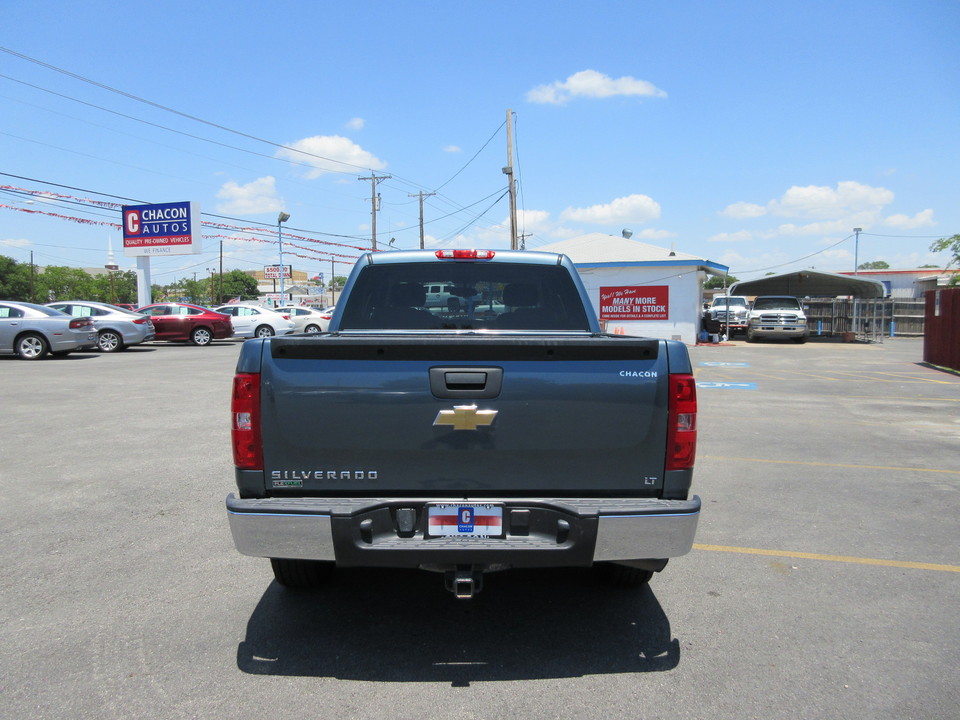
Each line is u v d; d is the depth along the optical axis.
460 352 3.11
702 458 7.50
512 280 4.96
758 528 5.27
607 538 3.06
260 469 3.17
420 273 4.93
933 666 3.30
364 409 3.12
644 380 3.16
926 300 18.33
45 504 5.68
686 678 3.20
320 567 3.96
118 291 91.31
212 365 16.52
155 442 7.94
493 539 3.10
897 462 7.34
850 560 4.64
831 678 3.19
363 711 2.92
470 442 3.14
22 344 17.78
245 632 3.62
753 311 27.78
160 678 3.17
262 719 2.86
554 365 3.14
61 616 3.77
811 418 10.02
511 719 2.87
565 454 3.17
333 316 4.82
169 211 29.89
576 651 3.45
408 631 3.65
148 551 4.71
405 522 3.10
